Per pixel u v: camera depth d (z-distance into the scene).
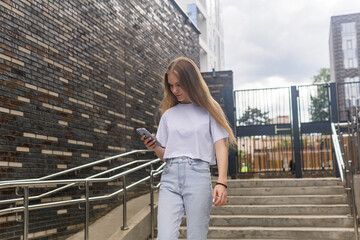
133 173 7.44
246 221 5.70
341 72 30.84
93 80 6.21
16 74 4.50
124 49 7.48
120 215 5.38
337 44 31.23
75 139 5.59
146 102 8.41
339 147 7.18
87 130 5.92
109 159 5.96
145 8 8.70
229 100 10.08
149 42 8.80
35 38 4.89
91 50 6.22
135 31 8.09
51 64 5.17
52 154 5.04
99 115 6.30
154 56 9.05
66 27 5.58
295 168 9.21
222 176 2.00
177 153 2.05
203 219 1.98
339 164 6.95
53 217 4.96
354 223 4.80
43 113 4.93
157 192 7.25
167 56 9.85
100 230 4.95
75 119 5.63
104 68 6.59
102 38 6.61
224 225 5.73
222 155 2.04
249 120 10.01
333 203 6.32
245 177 10.24
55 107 5.18
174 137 2.07
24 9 4.73
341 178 7.04
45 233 4.77
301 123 9.64
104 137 6.41
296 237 5.25
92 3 6.37
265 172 9.83
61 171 5.19
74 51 5.74
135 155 7.66
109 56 6.82
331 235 5.18
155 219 5.52
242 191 6.96
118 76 7.12
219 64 27.61
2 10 4.36
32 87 4.76
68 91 5.51
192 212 1.97
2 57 4.31
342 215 5.84
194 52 12.09
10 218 4.23
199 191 1.98
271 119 9.91
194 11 21.80
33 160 4.68
